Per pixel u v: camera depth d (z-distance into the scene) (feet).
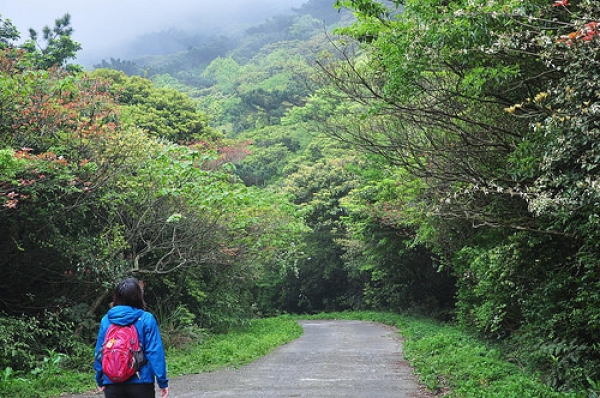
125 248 46.29
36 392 29.30
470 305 59.41
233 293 76.89
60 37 81.66
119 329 14.98
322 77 36.17
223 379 34.88
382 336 70.23
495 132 33.45
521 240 32.37
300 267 131.44
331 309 140.36
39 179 35.27
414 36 26.96
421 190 45.55
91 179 40.78
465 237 48.98
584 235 28.09
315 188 127.65
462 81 31.01
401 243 90.02
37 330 38.55
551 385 28.81
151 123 91.04
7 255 41.29
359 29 31.27
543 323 33.88
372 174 62.23
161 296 61.57
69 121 40.29
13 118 37.88
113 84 87.71
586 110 21.16
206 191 47.09
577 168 23.36
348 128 39.27
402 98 30.12
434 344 46.73
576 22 21.08
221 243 53.42
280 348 56.18
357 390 29.73
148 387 14.88
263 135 169.99
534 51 26.03
